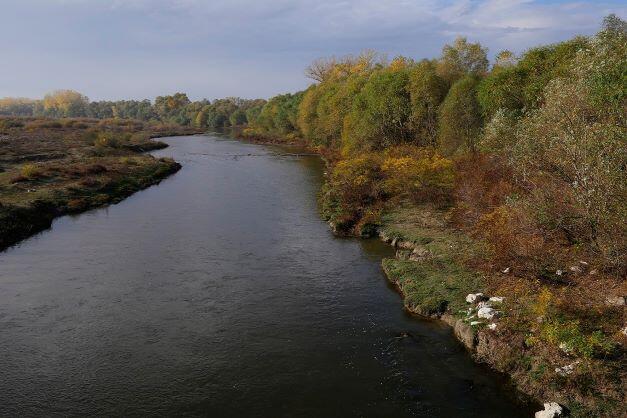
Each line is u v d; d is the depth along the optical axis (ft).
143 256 87.97
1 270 80.48
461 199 103.71
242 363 53.11
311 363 52.90
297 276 77.97
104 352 55.42
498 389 47.67
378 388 48.29
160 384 49.49
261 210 124.77
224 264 83.76
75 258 86.84
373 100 176.76
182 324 61.93
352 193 122.72
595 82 64.44
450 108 134.72
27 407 46.09
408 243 89.81
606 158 56.70
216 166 213.25
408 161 122.31
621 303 53.78
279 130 384.47
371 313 64.64
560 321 52.08
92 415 45.01
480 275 69.46
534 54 112.06
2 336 58.80
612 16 75.61
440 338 57.62
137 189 154.92
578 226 66.49
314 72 345.31
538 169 70.95
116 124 481.87
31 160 188.34
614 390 42.34
